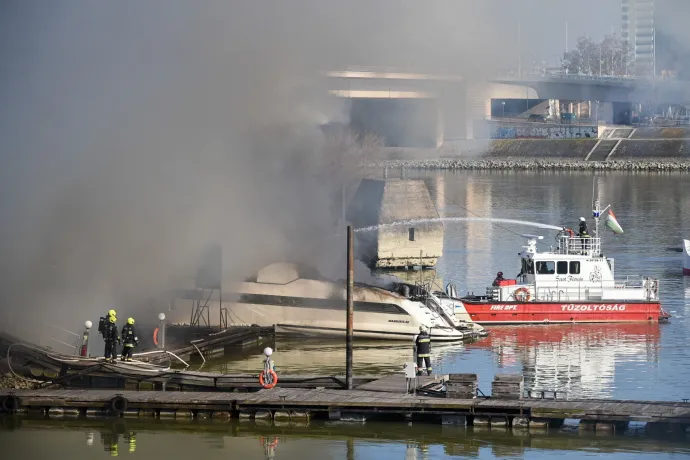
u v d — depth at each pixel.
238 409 82.50
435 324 114.81
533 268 123.69
